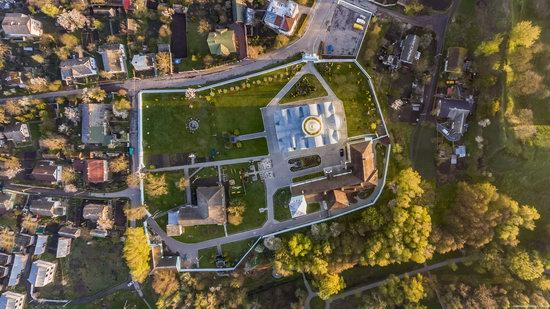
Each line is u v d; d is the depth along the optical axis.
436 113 60.47
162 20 63.34
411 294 58.44
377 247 57.50
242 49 62.22
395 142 62.34
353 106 62.53
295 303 63.56
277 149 63.84
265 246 64.00
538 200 60.19
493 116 58.16
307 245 59.50
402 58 59.94
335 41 62.25
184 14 64.19
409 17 60.91
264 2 62.25
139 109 64.94
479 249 60.50
